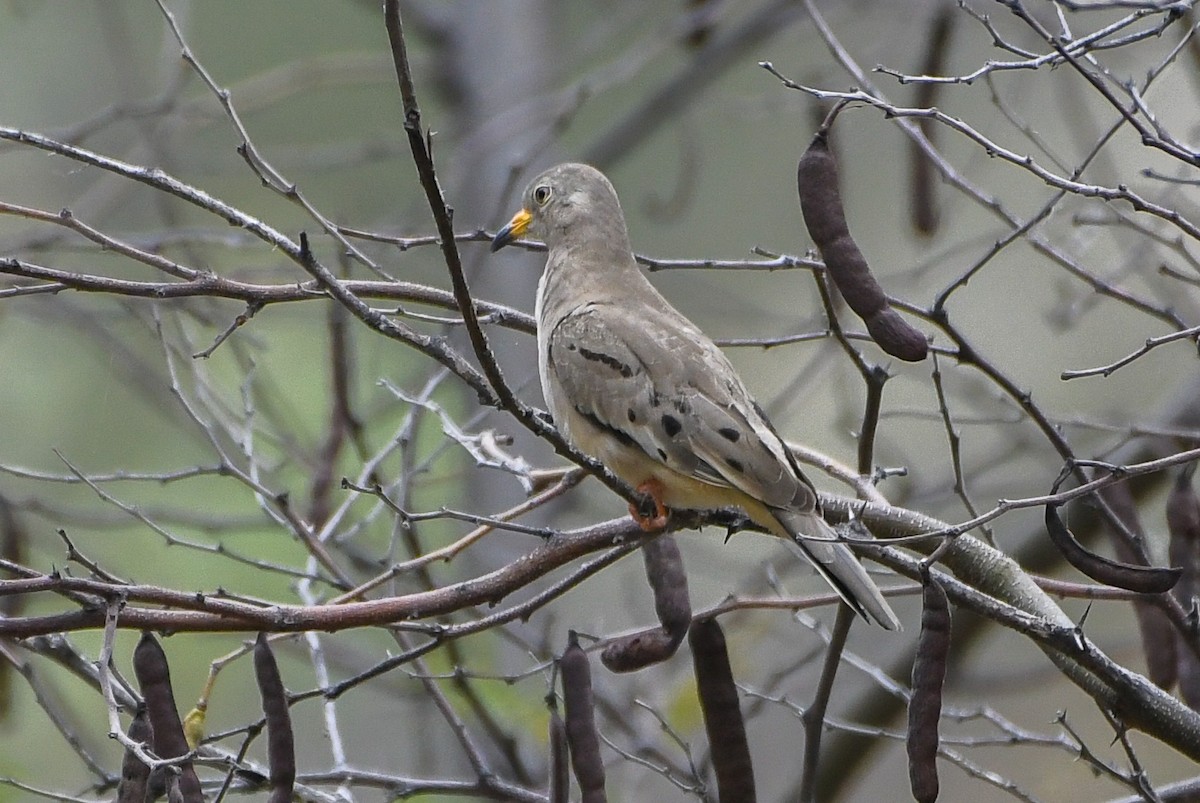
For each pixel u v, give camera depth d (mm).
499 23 17906
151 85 18594
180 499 15164
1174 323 9234
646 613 14883
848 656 11523
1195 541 9195
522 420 7527
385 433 15617
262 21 19484
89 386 15930
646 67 20625
